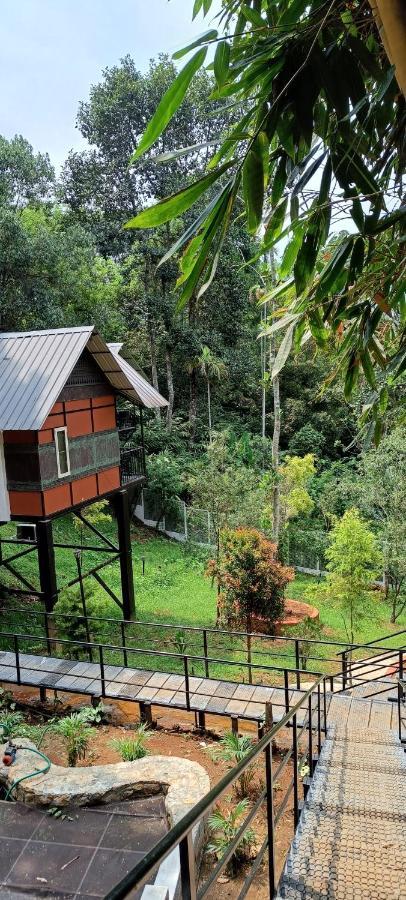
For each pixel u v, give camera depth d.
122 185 26.78
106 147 26.89
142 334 26.86
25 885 4.77
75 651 10.89
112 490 13.42
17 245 18.02
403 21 1.30
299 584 17.92
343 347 3.63
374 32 2.18
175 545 21.41
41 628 12.69
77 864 5.03
